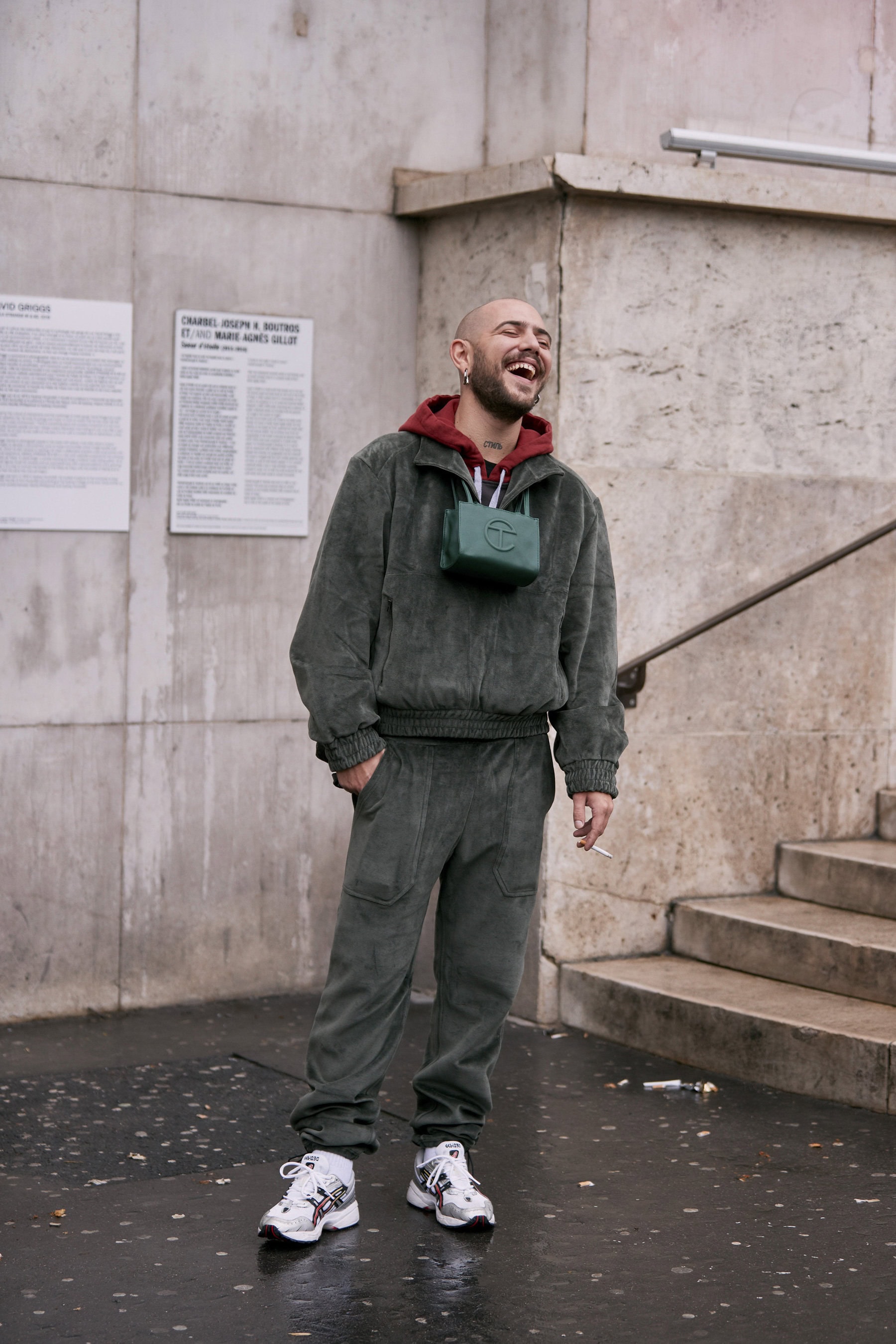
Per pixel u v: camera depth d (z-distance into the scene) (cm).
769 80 550
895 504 573
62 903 527
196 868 548
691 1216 356
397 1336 293
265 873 560
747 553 548
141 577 533
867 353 565
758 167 551
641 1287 317
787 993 493
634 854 540
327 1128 340
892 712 579
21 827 520
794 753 566
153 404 531
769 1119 429
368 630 334
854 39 566
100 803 531
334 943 343
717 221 531
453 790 335
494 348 332
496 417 340
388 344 571
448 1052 347
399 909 336
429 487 335
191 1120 422
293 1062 480
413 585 330
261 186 544
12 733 516
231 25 535
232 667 550
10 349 507
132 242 524
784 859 561
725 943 527
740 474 544
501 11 561
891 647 577
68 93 511
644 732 539
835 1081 445
